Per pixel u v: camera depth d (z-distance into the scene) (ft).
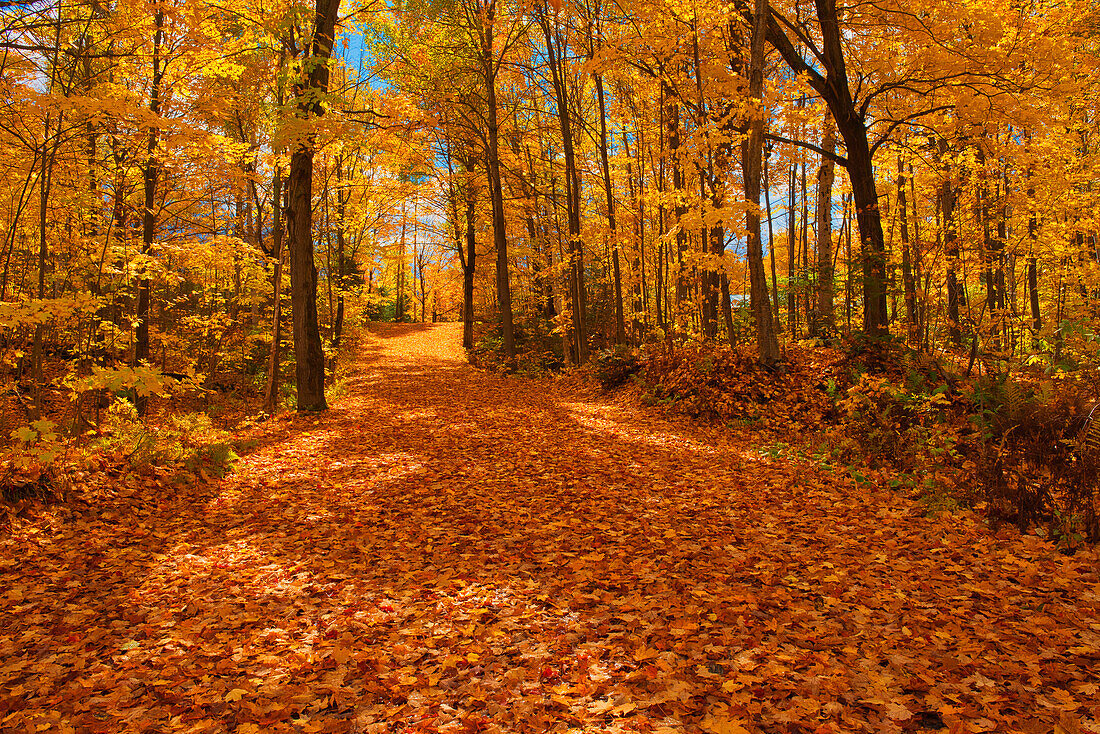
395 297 169.99
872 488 18.69
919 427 20.92
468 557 14.39
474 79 63.82
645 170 58.59
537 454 26.16
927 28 30.35
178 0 27.71
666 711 7.89
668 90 38.78
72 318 31.71
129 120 21.58
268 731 7.72
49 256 37.24
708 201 30.96
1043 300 55.67
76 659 9.59
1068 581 11.32
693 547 14.35
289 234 37.24
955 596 11.07
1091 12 34.58
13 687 8.75
